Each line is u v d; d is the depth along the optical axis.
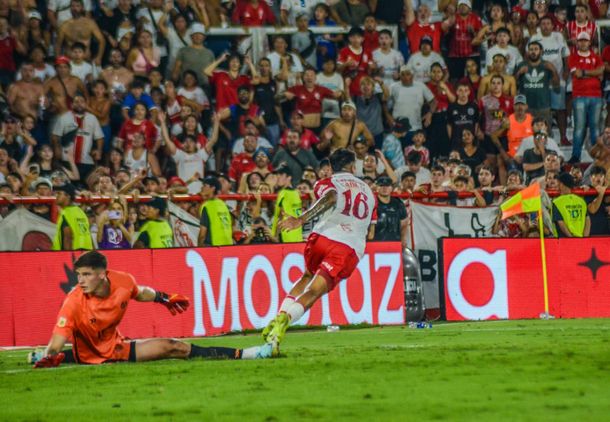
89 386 12.86
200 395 11.71
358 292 25.52
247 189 28.73
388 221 26.91
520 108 33.00
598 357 14.55
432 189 28.75
